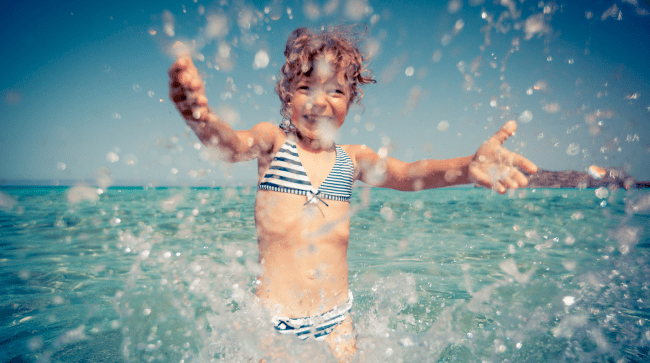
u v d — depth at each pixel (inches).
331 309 54.2
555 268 94.7
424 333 56.3
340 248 56.6
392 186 64.1
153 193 419.8
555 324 57.9
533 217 201.8
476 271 94.7
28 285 81.5
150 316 59.1
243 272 72.2
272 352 49.3
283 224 53.7
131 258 108.4
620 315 61.1
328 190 56.2
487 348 51.7
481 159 47.6
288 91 58.4
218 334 52.2
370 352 51.2
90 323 59.8
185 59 39.7
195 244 125.0
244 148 53.9
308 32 58.4
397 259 108.5
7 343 52.9
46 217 196.4
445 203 297.0
